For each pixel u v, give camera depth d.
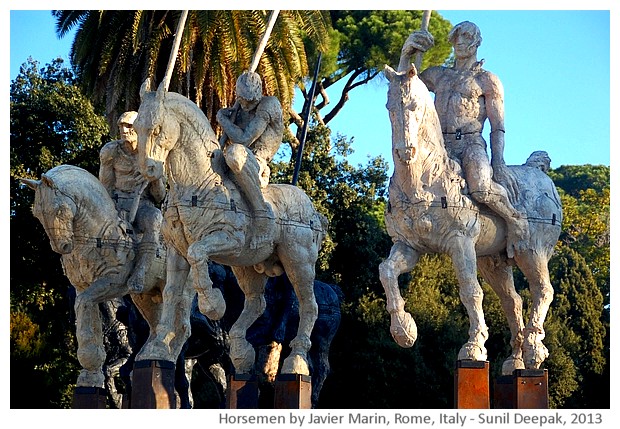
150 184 12.76
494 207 11.55
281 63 19.47
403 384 22.16
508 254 11.84
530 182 12.12
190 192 11.05
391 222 11.45
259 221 11.34
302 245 11.82
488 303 23.00
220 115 11.95
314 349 15.32
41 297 24.05
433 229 11.27
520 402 11.22
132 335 15.14
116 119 20.27
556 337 22.83
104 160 12.66
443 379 22.16
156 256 12.47
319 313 15.41
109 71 19.97
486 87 11.93
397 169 11.31
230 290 15.29
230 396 11.41
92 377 12.02
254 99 11.88
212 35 18.81
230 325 15.26
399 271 11.23
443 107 11.98
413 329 11.08
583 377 23.70
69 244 11.77
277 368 15.27
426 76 12.20
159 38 19.23
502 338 22.77
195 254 10.76
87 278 12.18
